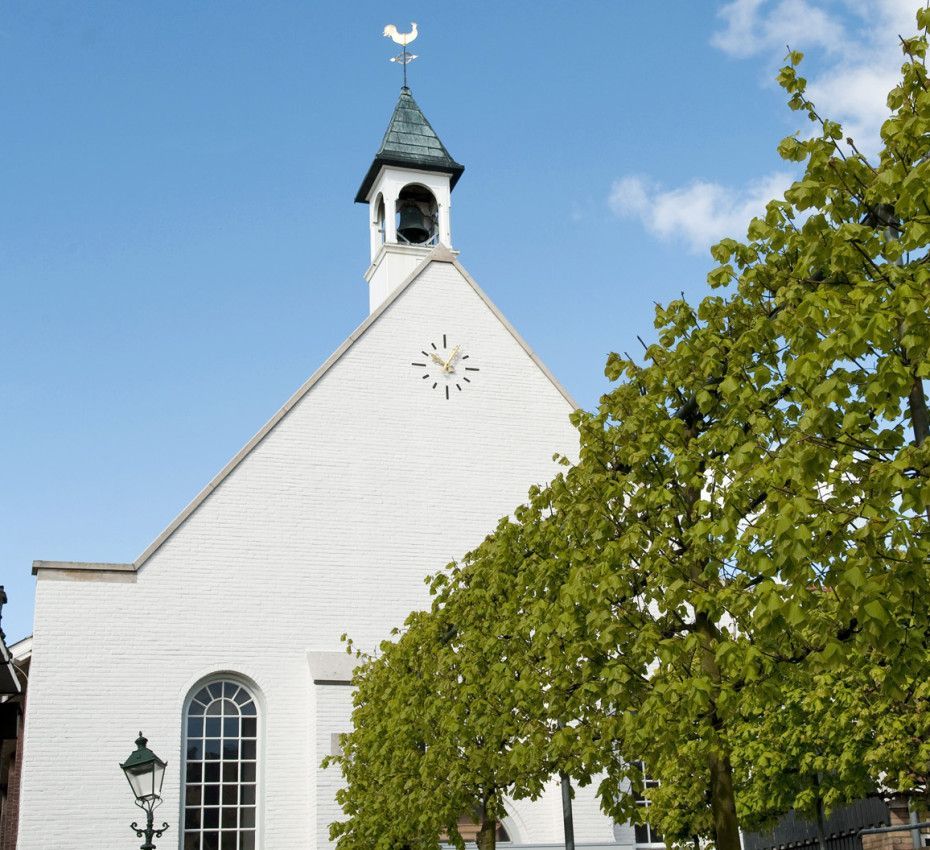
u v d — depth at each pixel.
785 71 11.30
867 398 9.77
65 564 30.06
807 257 11.06
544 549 17.55
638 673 14.41
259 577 31.41
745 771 22.75
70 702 29.19
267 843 29.53
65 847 28.20
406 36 42.53
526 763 16.89
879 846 23.30
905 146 10.43
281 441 32.62
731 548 12.28
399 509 33.03
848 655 10.81
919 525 10.20
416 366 34.38
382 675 23.72
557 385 35.44
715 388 13.86
